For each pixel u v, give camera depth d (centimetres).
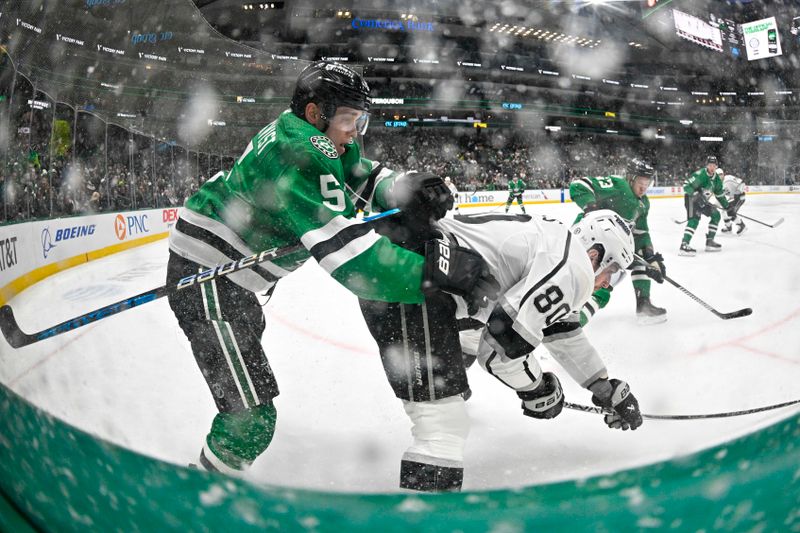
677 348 282
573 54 2488
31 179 686
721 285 459
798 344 279
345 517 81
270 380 159
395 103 2411
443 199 159
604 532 75
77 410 183
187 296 163
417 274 138
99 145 923
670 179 2231
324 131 166
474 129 2453
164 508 81
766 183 1861
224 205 163
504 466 160
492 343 147
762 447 84
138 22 982
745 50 800
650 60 2350
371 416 202
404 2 2389
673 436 172
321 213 143
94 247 714
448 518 80
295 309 406
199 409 200
